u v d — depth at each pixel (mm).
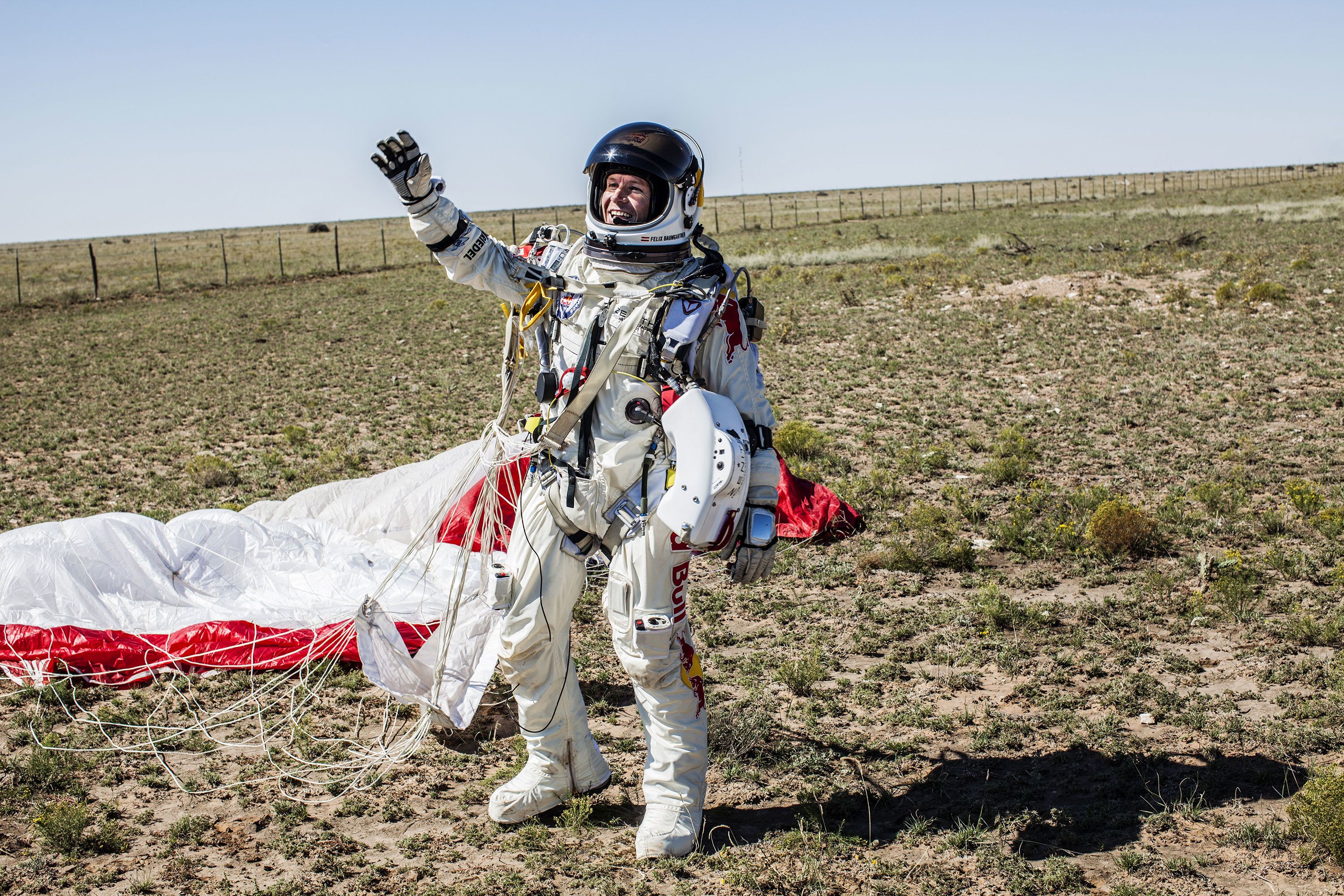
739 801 4746
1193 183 105688
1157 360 17219
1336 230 38875
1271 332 19188
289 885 4047
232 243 95375
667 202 4133
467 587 6484
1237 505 9328
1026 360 18000
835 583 7934
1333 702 5441
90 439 15523
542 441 4199
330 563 7219
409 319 29562
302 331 28344
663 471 4113
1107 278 27438
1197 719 5297
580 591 4422
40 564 6684
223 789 4961
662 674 4242
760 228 67188
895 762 5059
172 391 19641
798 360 19312
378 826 4613
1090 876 4012
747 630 7078
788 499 8648
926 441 12906
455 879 4109
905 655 6469
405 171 4008
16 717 5785
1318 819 4059
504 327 26875
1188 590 7395
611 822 4562
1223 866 4035
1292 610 6883
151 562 6992
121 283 46625
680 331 4016
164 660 6320
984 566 8219
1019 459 11477
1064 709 5590
